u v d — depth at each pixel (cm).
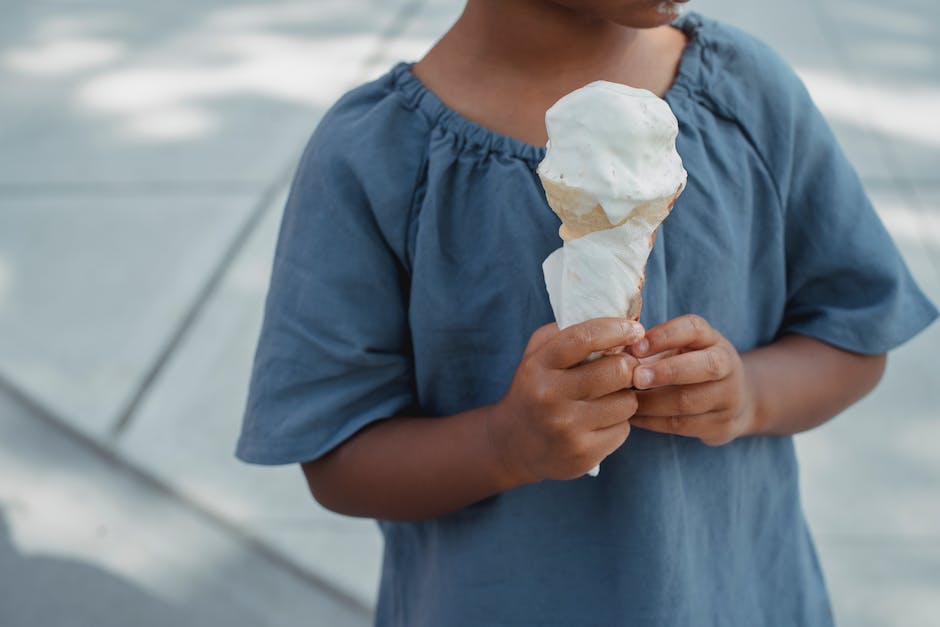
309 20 550
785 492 151
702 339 114
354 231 125
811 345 139
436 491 124
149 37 543
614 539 128
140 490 304
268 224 396
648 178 97
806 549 158
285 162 432
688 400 116
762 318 139
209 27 549
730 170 129
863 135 419
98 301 369
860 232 138
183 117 468
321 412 128
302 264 127
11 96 495
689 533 133
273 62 509
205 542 287
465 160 122
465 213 123
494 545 131
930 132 420
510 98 123
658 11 109
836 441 297
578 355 104
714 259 126
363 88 130
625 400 110
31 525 295
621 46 125
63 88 499
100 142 455
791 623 152
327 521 290
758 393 131
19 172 439
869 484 285
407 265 126
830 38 488
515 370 123
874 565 263
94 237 398
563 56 121
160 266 382
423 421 128
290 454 129
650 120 95
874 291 139
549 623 130
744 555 144
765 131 131
